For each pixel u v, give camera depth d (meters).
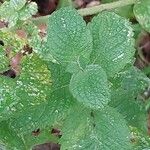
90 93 0.26
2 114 0.28
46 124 0.28
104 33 0.27
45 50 0.29
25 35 0.30
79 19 0.27
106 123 0.27
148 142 0.30
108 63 0.27
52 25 0.27
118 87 0.30
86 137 0.27
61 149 0.28
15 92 0.28
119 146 0.27
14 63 0.30
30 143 0.32
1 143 0.29
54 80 0.29
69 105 0.28
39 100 0.28
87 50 0.27
